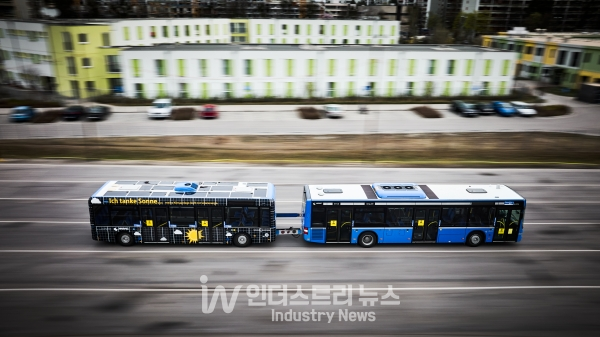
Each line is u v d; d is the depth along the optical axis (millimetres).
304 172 29500
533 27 118875
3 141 35719
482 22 109688
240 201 18906
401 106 51438
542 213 23609
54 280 16359
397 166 31188
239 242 19391
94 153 32906
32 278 16469
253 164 31000
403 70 55156
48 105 48312
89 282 16266
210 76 52375
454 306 15188
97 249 18906
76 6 95250
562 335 13742
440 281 16797
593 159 33656
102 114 43094
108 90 55875
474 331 13859
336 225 19375
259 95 53875
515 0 131500
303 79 54031
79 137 37188
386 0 147125
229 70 52469
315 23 83500
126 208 18812
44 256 18188
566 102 54781
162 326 13859
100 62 54750
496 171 30500
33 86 56531
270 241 19484
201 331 13664
